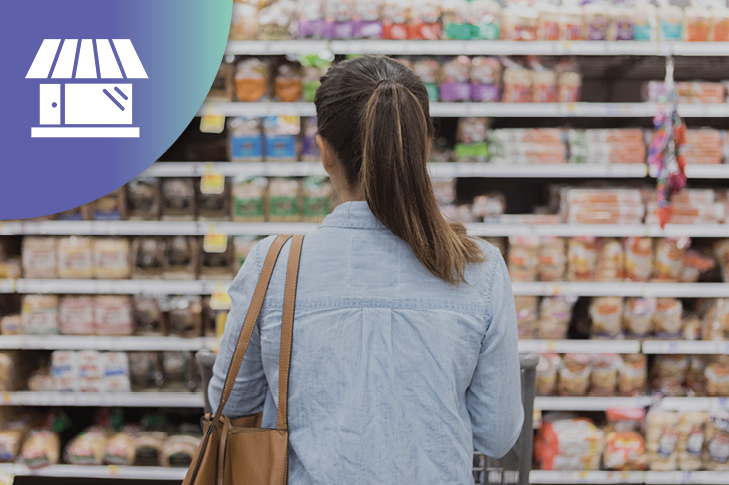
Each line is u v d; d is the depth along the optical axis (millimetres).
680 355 2574
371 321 808
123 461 2549
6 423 2637
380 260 833
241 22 2443
